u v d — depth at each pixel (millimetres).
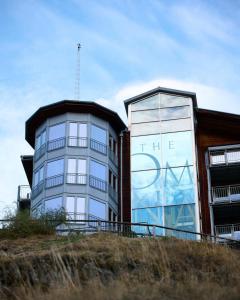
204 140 51281
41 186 48344
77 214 46062
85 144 48969
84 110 50188
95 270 23344
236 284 22922
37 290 21234
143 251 24703
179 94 50906
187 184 47375
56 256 23516
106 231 30109
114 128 52031
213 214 49375
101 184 48219
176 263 24562
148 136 50031
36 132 51906
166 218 46375
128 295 19062
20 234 29156
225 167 49844
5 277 22781
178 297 19484
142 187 48031
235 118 50906
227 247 27938
